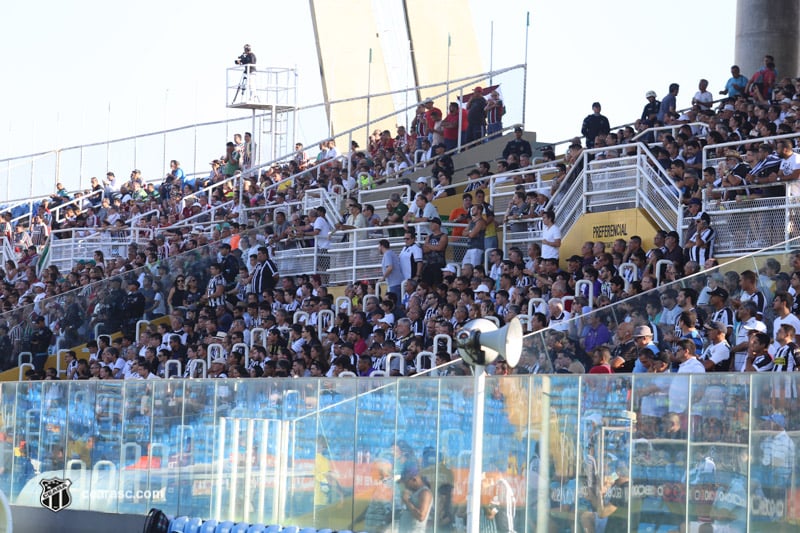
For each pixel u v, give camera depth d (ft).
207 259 182.39
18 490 135.54
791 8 208.23
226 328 169.78
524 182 171.73
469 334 81.87
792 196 128.88
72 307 185.98
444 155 203.10
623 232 149.69
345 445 109.60
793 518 79.87
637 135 163.53
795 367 93.40
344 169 213.87
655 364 97.76
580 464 91.71
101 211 252.62
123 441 127.75
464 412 100.78
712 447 84.38
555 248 150.20
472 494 82.64
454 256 166.91
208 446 120.67
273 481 115.03
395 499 105.40
